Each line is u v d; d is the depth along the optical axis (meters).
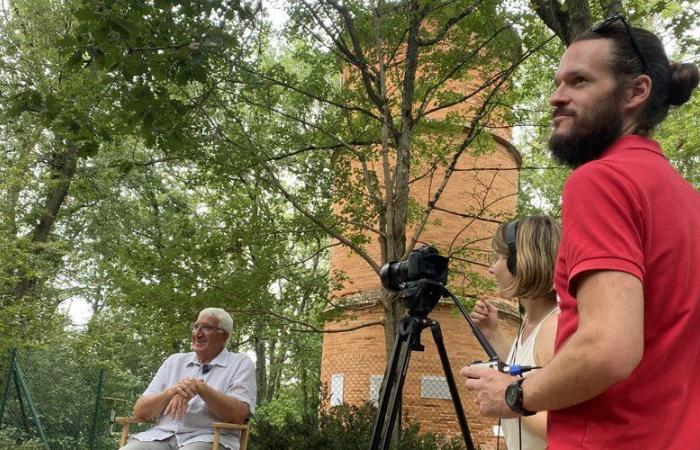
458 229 15.84
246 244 9.88
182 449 5.36
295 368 30.23
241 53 9.34
